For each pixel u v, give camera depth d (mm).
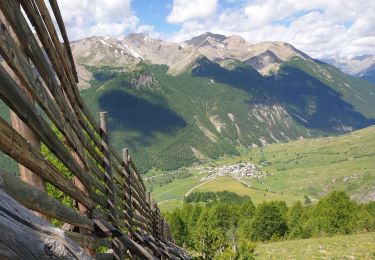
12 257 1479
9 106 2510
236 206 109938
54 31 3779
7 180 2307
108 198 7035
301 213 99375
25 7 2822
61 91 4129
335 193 78625
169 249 18328
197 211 102750
